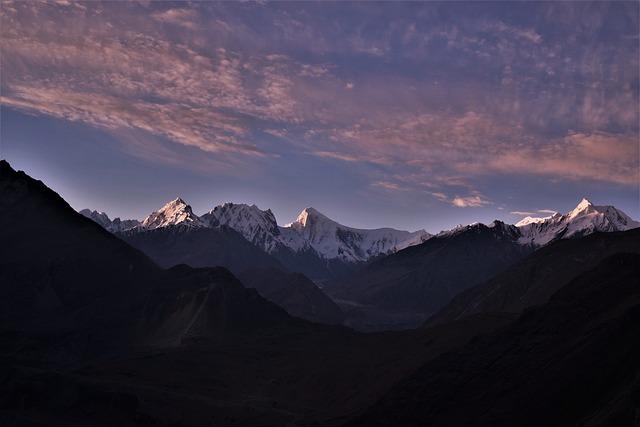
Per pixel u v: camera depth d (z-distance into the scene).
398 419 138.25
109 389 155.88
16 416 134.75
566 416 126.88
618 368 130.88
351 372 186.88
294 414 164.38
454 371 146.00
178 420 150.38
